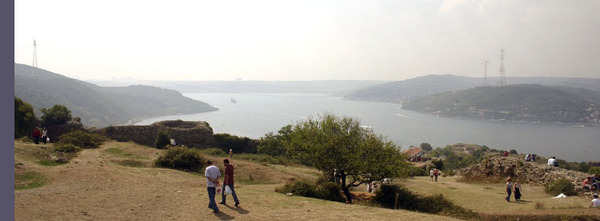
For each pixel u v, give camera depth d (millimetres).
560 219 15578
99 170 16234
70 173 15336
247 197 13914
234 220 10414
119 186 14039
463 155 94438
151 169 19844
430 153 109375
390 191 18047
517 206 19609
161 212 10820
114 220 9664
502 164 33500
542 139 166750
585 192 23297
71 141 26984
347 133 20453
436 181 33094
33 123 33062
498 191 26922
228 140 40031
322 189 16766
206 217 10562
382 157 19281
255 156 34844
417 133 185750
